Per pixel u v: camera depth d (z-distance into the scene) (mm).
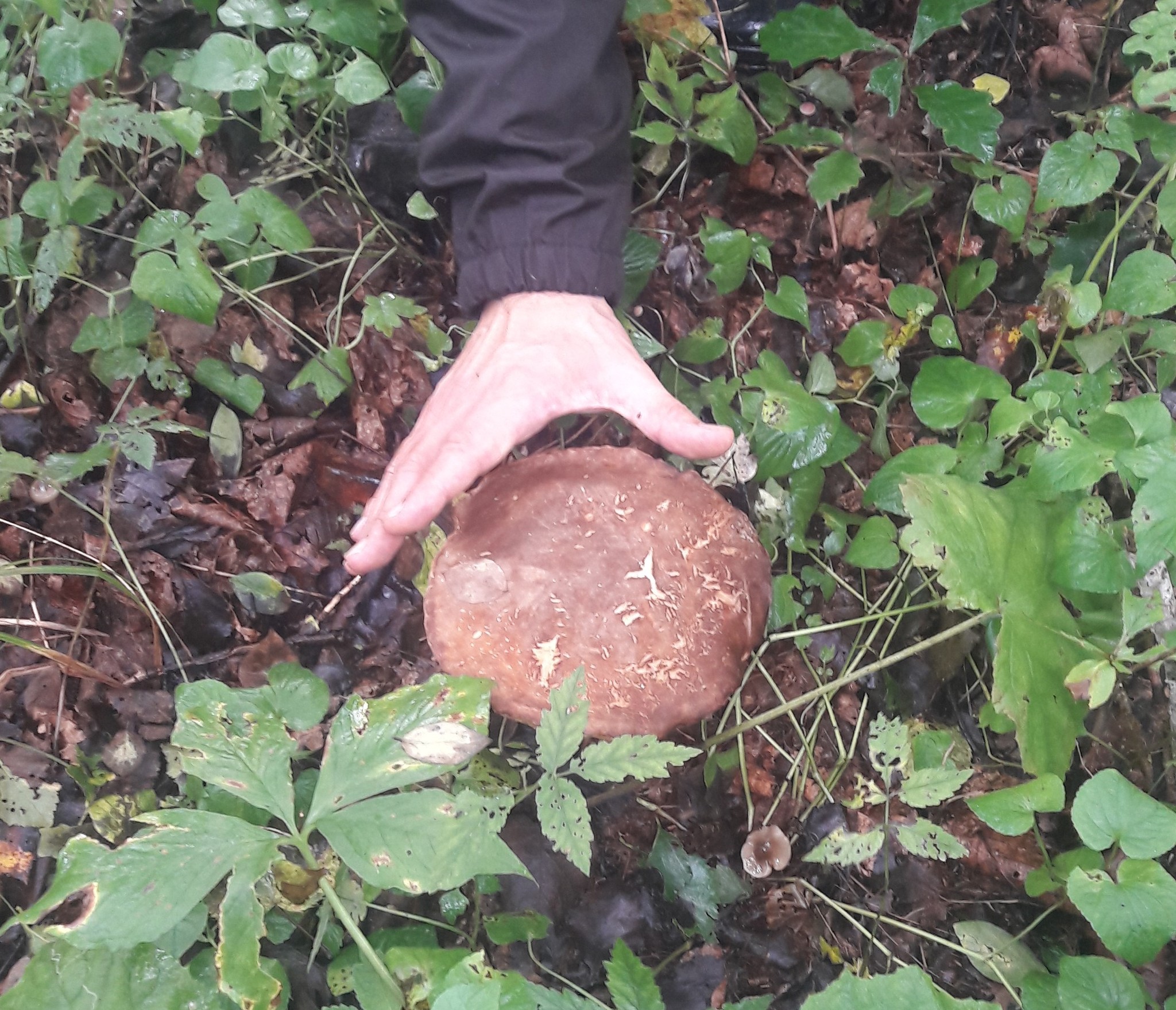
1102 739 614
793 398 608
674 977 571
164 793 562
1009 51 747
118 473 594
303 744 576
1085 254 702
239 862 416
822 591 653
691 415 533
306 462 631
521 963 560
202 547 601
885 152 692
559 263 552
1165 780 604
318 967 530
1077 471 514
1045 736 510
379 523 527
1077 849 562
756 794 618
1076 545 528
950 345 657
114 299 616
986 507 538
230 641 596
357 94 598
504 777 573
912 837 545
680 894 579
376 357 650
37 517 581
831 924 596
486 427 530
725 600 537
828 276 714
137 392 616
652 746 459
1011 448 648
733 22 739
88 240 628
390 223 683
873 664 604
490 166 553
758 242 674
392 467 552
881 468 612
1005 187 643
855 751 628
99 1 656
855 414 694
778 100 707
